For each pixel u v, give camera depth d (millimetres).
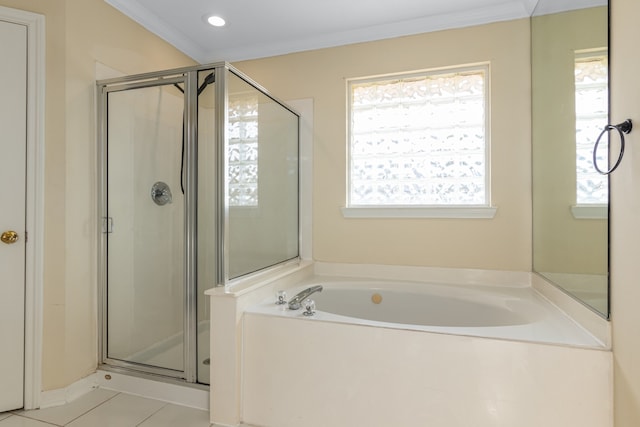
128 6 2045
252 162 1947
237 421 1562
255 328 1589
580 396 1212
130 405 1712
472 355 1310
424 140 2279
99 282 1903
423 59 2246
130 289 1948
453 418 1324
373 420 1416
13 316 1628
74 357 1777
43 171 1673
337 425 1463
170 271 1832
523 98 2061
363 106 2412
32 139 1652
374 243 2352
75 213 1782
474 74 2188
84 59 1820
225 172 1696
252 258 1946
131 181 1963
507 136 2088
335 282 2229
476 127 2178
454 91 2223
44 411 1642
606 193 1204
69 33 1740
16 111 1630
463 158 2201
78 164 1797
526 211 2061
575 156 1459
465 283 2168
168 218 1848
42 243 1670
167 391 1752
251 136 1937
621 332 1122
